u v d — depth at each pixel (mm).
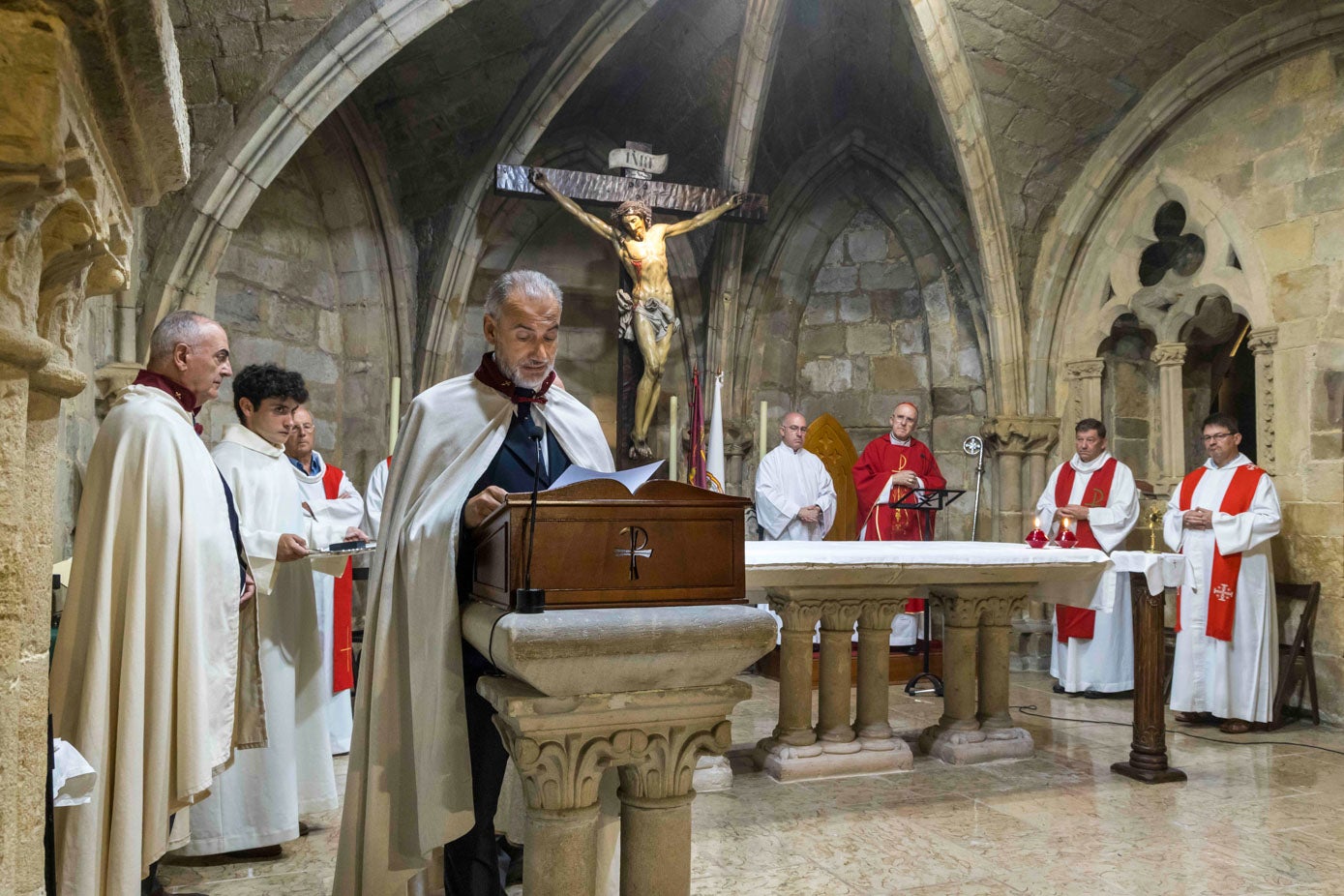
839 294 8734
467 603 2107
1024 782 4262
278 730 3264
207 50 4801
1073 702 6215
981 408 8109
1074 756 4746
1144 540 7059
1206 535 5582
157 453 2385
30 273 1296
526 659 1652
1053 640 6867
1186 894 2979
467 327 7969
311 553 3023
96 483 2369
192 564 2379
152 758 2277
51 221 1337
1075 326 7574
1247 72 6348
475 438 2316
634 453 7426
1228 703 5430
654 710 1904
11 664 1313
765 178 8203
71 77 1181
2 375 1281
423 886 2500
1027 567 4332
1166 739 5215
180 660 2340
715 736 1967
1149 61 6668
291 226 6922
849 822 3688
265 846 3209
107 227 1481
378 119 6949
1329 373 5758
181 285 5207
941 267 8281
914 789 4156
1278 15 6070
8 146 1110
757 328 8523
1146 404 7676
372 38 5090
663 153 8227
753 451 8445
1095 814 3797
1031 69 6637
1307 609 5637
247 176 5164
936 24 6297
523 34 6656
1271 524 5402
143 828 2262
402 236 7352
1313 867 3209
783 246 8484
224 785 3172
